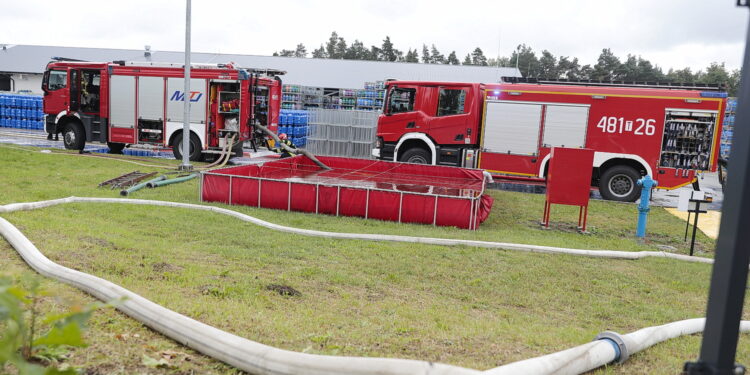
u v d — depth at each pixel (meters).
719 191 18.81
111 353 3.39
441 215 10.59
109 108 19.11
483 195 12.09
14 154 17.20
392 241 8.86
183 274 5.82
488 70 36.78
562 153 11.12
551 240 9.88
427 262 7.64
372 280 6.57
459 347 4.22
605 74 101.31
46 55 44.62
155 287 5.19
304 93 32.31
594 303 6.38
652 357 4.30
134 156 19.81
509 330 4.87
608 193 15.09
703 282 7.68
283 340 4.05
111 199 10.60
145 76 18.69
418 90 16.20
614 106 14.63
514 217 12.45
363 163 15.73
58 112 20.12
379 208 10.86
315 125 20.95
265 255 7.31
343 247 8.19
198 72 18.11
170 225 8.86
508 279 7.11
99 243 6.85
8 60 44.00
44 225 7.59
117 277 5.36
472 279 6.96
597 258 8.75
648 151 14.52
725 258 2.32
